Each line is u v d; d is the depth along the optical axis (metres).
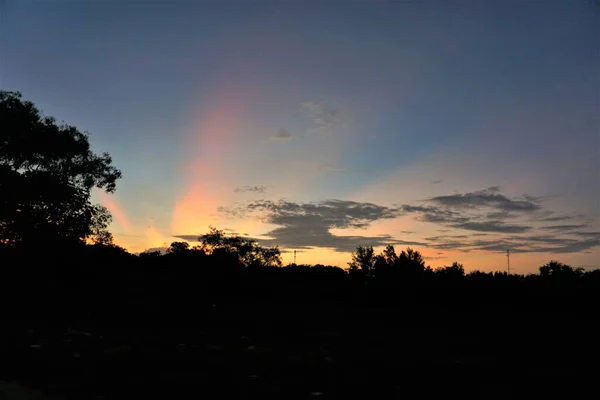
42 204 34.78
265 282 47.28
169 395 9.77
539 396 10.52
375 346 18.38
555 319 31.17
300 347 17.56
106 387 10.27
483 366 13.94
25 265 34.41
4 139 32.59
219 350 16.03
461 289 39.59
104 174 38.62
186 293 39.62
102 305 31.55
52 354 14.23
